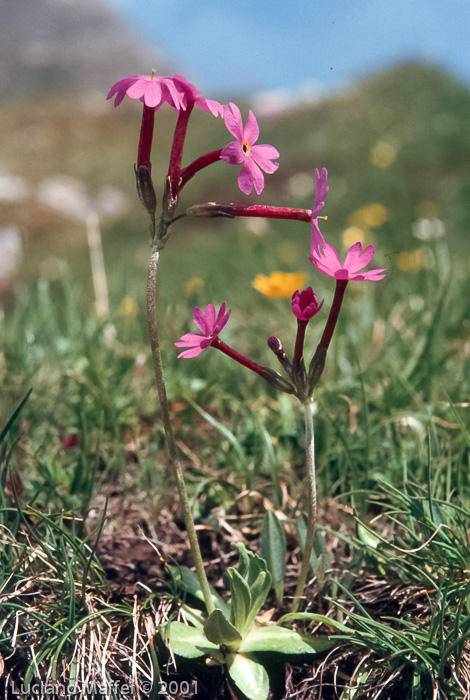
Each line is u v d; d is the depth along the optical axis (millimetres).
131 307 676
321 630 350
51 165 3578
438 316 496
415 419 450
